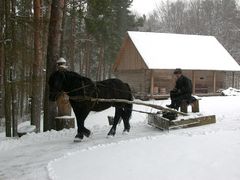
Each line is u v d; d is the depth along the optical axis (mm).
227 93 36469
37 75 16984
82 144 10961
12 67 16406
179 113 13062
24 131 14172
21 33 17375
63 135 12812
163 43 38531
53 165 8438
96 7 23219
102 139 11656
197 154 8164
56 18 15336
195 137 10219
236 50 71688
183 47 38750
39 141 12109
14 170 8508
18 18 16766
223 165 7176
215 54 39125
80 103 11219
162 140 10094
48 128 15477
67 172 7688
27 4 19344
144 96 34469
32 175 7887
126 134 12398
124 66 39844
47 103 15523
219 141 9359
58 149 10523
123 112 12680
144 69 35781
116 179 6930
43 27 17625
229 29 74812
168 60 35844
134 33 38875
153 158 8164
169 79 36594
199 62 37062
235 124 13156
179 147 8977
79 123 11375
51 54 15297
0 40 16906
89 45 44219
